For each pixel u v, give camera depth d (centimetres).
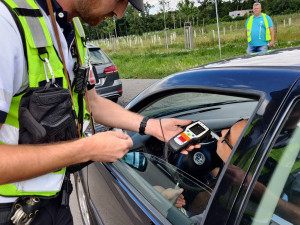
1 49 84
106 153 102
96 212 173
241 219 81
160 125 142
